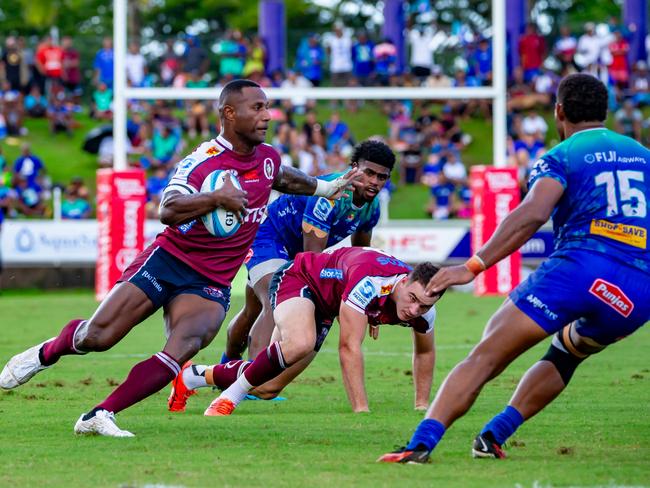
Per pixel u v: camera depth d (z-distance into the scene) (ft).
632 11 258.16
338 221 72.23
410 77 222.28
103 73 275.18
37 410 65.62
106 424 54.08
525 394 48.91
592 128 47.19
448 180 226.58
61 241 202.28
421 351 66.69
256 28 344.28
